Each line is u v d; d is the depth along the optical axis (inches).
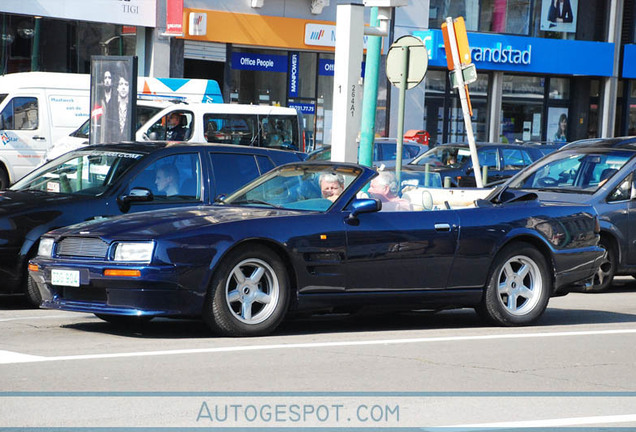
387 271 463.2
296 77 1510.8
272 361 383.6
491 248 487.2
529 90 1761.8
